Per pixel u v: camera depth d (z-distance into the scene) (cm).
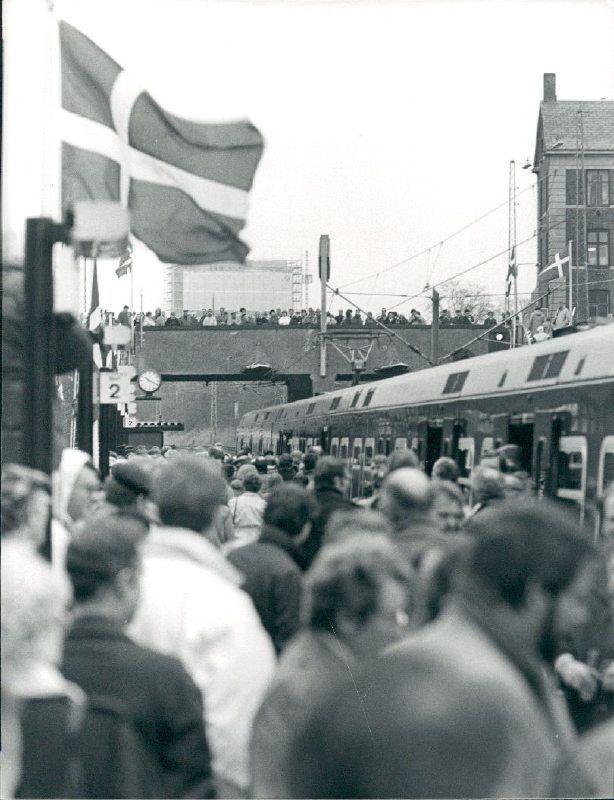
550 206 5909
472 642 306
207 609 573
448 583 458
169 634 570
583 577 316
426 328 4341
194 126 1185
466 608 313
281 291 6469
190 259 1190
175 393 5850
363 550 448
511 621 312
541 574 312
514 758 288
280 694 364
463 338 4362
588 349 1293
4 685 450
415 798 287
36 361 788
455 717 288
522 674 306
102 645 480
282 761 343
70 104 1195
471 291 4916
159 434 3894
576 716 738
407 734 288
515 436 1502
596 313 5747
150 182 1191
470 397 1719
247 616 578
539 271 6272
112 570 486
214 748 563
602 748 298
